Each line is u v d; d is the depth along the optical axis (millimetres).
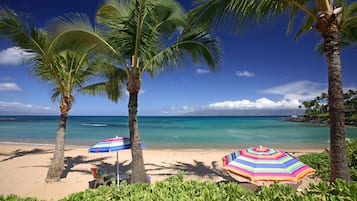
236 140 20844
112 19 5746
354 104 53469
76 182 7090
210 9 4359
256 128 38719
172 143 18875
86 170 8594
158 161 10258
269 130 33781
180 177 2986
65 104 7371
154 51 6125
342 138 3688
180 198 2227
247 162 4301
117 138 6543
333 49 3701
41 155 11562
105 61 6422
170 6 5371
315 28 3977
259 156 4367
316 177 6777
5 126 40562
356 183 2156
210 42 5988
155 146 17062
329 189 2152
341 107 3680
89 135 25188
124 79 7418
